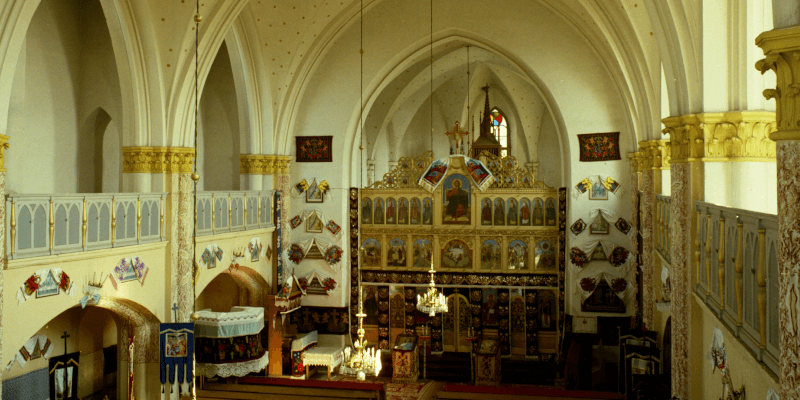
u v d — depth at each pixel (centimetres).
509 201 2480
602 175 2320
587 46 2286
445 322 2645
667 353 1728
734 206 1075
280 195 2458
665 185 1777
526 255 2473
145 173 1772
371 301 2627
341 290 2491
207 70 1861
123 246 1569
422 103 3394
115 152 2108
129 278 1616
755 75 1059
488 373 2269
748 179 1067
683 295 1157
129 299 1617
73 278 1410
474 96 3397
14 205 1229
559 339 2434
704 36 1070
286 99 2430
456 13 2372
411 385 2288
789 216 519
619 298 2330
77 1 1948
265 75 2366
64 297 1384
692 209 1122
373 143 3250
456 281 2512
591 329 2347
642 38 1619
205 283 1956
